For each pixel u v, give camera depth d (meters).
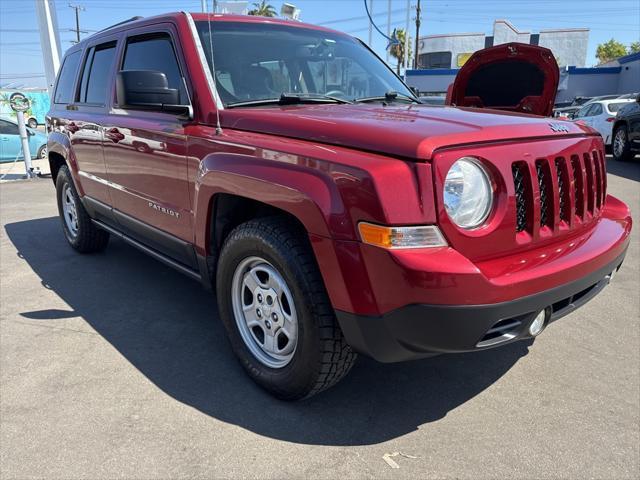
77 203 4.75
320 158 2.13
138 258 4.93
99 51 4.27
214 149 2.68
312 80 3.35
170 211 3.17
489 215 2.10
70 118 4.55
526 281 2.05
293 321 2.43
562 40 38.53
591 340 3.27
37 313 3.67
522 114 2.85
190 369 2.92
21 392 2.68
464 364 2.99
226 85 2.97
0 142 14.34
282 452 2.25
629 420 2.47
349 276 2.03
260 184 2.32
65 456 2.20
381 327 2.03
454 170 2.00
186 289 4.12
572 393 2.69
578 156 2.50
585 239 2.50
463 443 2.31
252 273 2.62
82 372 2.88
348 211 2.00
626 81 30.33
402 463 2.18
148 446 2.27
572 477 2.10
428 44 40.41
